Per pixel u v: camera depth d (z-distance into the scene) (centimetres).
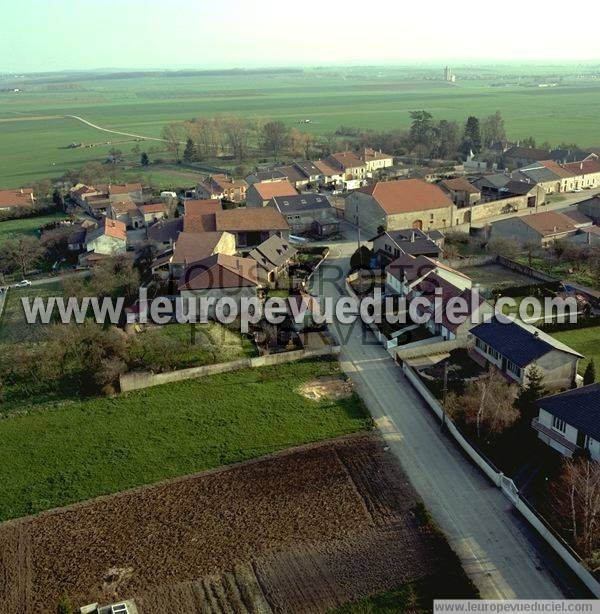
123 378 5900
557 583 3644
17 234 12262
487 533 4047
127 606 3591
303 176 16338
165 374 6047
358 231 11212
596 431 4359
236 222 10569
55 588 3753
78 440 5216
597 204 11100
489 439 4938
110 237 10225
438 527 4078
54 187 16638
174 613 3541
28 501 4522
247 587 3697
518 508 4238
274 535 4106
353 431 5219
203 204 11888
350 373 6156
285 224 10644
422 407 5531
